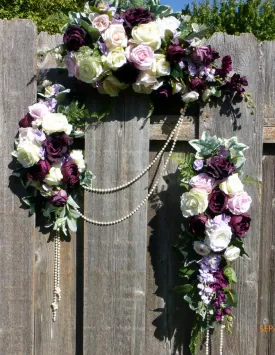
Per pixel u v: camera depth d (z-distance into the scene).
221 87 1.71
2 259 1.74
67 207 1.72
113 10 1.62
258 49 1.73
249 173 1.74
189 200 1.62
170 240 1.77
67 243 1.78
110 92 1.67
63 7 4.91
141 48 1.59
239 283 1.76
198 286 1.65
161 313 1.78
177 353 1.78
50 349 1.78
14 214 1.74
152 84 1.65
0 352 1.74
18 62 1.72
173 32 1.64
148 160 1.74
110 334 1.75
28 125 1.67
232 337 1.77
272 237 1.79
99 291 1.75
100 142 1.73
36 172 1.65
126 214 1.74
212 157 1.65
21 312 1.75
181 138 1.75
